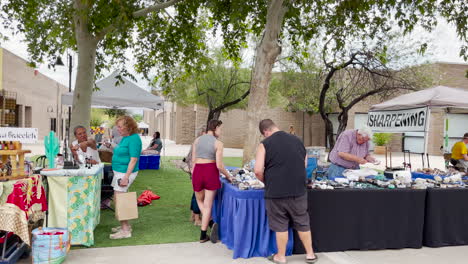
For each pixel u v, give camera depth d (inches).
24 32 348.5
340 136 193.9
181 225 189.9
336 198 149.8
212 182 156.2
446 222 160.9
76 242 147.2
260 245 144.4
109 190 215.3
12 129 135.0
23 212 119.0
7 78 753.0
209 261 137.3
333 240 150.1
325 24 362.9
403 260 142.3
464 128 788.0
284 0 281.3
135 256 140.7
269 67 282.0
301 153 138.3
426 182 170.7
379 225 154.0
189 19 371.2
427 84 506.9
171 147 900.6
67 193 144.7
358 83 556.4
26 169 143.4
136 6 335.6
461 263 139.9
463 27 292.5
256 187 147.1
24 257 137.0
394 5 299.7
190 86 660.1
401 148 870.4
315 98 632.4
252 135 283.1
